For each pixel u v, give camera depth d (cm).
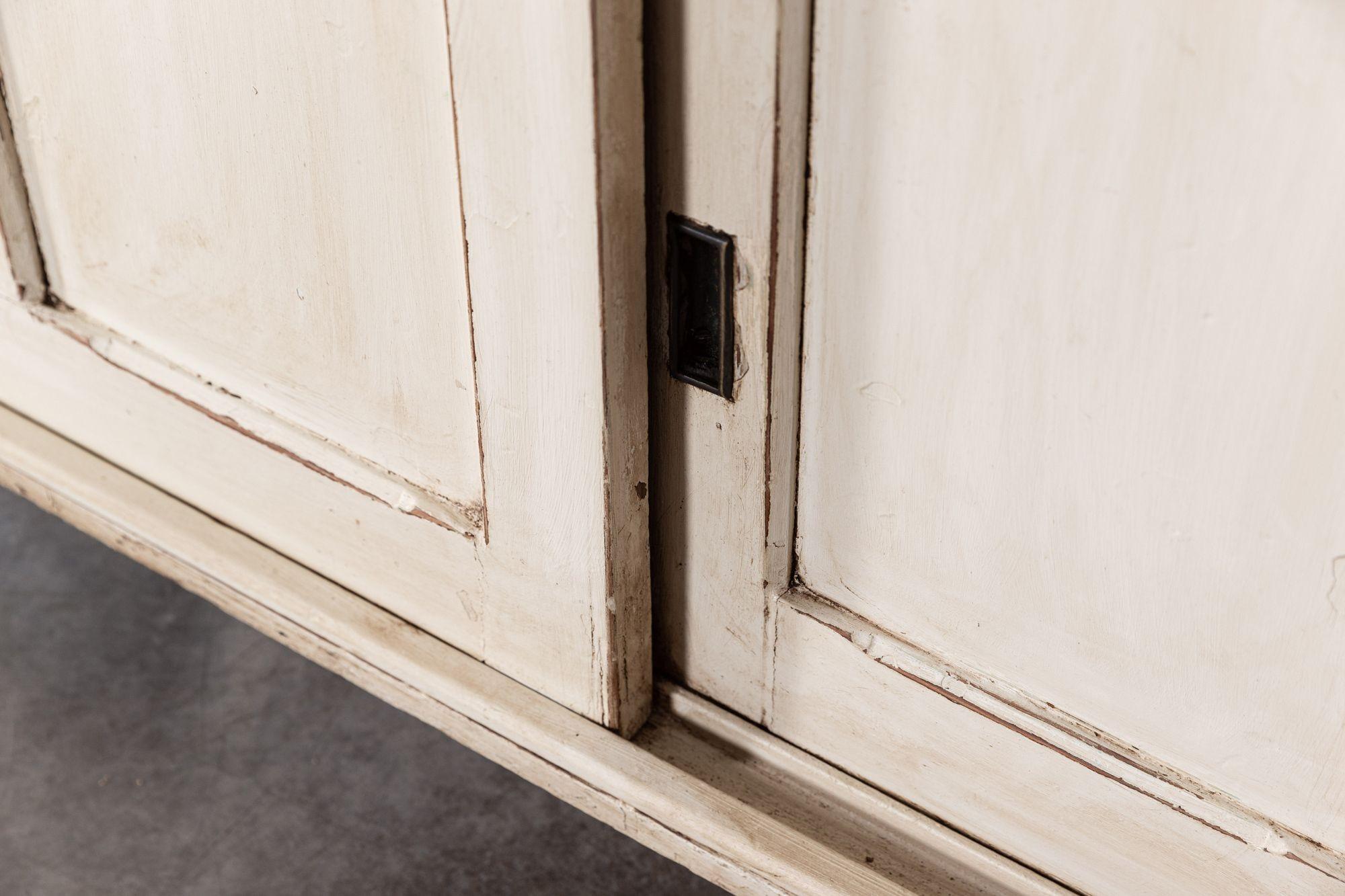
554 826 130
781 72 81
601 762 115
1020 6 73
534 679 120
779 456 98
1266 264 73
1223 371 78
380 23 92
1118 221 77
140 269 123
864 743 109
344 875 126
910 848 110
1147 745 95
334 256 107
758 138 84
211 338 122
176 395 128
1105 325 80
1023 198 79
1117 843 100
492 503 110
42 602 151
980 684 100
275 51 99
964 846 108
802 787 114
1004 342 84
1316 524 79
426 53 92
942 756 105
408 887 125
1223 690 89
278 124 103
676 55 85
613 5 82
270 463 126
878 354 90
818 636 106
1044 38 73
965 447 90
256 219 110
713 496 104
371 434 117
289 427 122
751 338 92
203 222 114
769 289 89
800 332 93
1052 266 80
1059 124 75
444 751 137
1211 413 80
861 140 83
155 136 111
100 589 152
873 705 106
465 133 91
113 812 132
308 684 143
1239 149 71
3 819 131
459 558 117
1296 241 72
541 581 112
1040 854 105
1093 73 73
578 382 97
